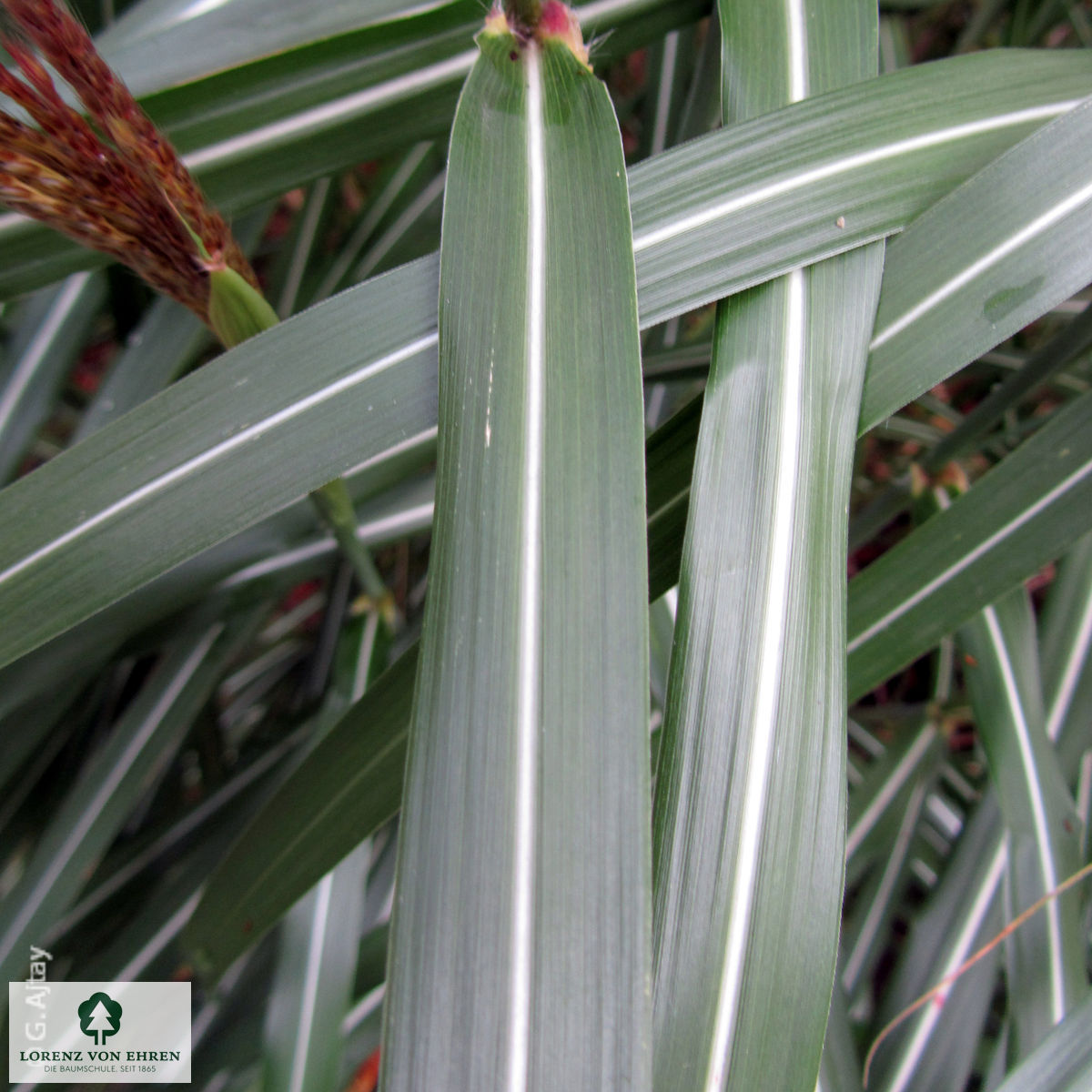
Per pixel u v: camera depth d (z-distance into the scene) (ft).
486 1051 0.50
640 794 0.52
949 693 1.06
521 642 0.53
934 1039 0.83
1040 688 0.78
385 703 0.67
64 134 0.54
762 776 0.55
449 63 0.68
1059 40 1.36
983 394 1.36
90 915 1.07
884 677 0.69
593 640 0.53
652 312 0.59
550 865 0.51
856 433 0.59
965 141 0.61
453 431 0.56
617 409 0.55
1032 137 0.60
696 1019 0.53
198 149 0.67
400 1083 0.50
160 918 1.03
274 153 0.69
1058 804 0.75
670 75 1.00
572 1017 0.50
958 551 0.69
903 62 0.96
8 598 0.59
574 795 0.52
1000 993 1.09
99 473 0.59
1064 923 0.74
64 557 0.59
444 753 0.53
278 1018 0.79
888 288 0.60
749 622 0.56
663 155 0.60
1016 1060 0.72
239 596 0.92
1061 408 0.69
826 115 0.61
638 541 0.54
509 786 0.52
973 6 1.45
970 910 0.86
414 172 1.19
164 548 0.59
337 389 0.60
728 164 0.60
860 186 0.60
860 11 0.63
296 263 1.18
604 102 0.59
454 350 0.57
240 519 0.59
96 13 0.92
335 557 0.91
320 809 0.69
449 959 0.51
